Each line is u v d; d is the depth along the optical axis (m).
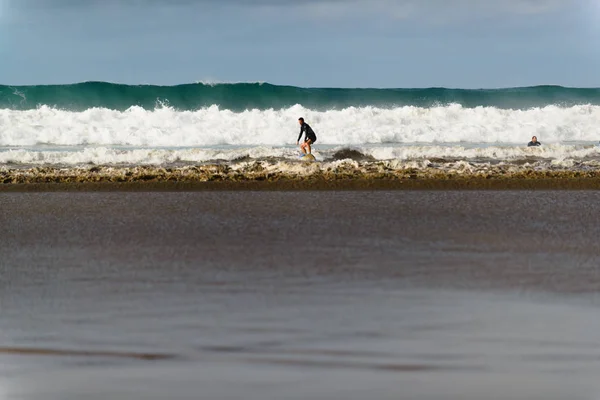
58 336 21.91
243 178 68.19
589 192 59.56
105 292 27.56
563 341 21.09
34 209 51.59
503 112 147.62
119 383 17.94
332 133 124.06
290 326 22.62
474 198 55.94
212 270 31.39
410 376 18.27
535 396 17.03
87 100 186.00
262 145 118.81
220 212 49.47
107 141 121.75
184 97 191.12
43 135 121.44
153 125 134.75
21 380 18.19
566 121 146.38
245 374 18.45
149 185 64.12
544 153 93.31
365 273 30.56
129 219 46.78
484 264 32.41
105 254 35.38
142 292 27.50
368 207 51.31
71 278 30.19
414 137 125.31
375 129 128.50
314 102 199.25
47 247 37.38
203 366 19.05
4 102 181.25
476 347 20.53
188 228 43.00
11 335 22.00
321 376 18.28
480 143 123.25
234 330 22.25
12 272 31.48
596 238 39.16
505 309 24.67
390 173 70.19
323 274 30.42
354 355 19.83
